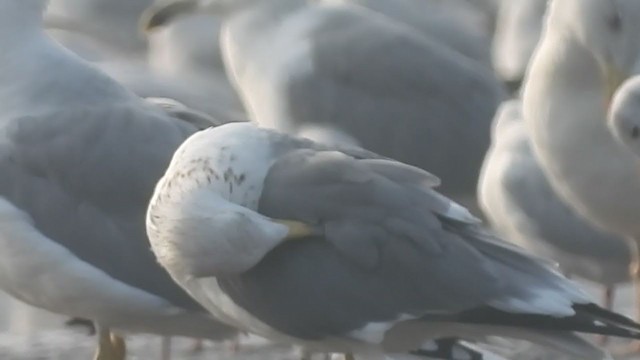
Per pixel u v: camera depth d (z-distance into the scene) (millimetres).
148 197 13539
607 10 15695
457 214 12164
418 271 11938
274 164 12195
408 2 21297
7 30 13977
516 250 12062
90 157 13625
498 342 13250
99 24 26766
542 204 16812
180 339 16188
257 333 12398
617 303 17875
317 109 18391
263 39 18641
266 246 11812
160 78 19766
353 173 12188
